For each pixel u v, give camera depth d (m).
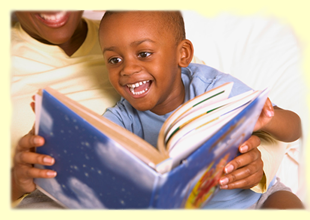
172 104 1.17
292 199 1.12
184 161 0.72
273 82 1.47
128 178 0.72
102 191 0.79
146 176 0.68
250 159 0.95
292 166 1.35
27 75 1.23
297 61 1.50
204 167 0.80
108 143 0.71
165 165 0.68
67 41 1.35
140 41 1.01
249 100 0.86
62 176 0.87
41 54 1.30
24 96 1.17
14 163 0.92
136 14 1.03
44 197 1.10
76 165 0.81
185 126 0.79
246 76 1.50
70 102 0.79
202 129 0.79
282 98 1.42
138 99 1.07
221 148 0.83
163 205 0.73
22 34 1.30
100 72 1.31
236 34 1.63
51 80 1.25
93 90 1.25
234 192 1.11
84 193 0.84
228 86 0.92
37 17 1.18
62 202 0.92
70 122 0.77
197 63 1.35
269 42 1.58
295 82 1.45
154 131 1.20
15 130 1.11
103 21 1.05
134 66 1.02
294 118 1.15
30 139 0.86
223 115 0.83
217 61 1.58
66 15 1.19
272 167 1.08
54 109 0.79
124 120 1.20
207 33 1.64
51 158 0.86
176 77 1.14
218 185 0.94
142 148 0.71
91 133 0.73
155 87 1.07
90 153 0.76
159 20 1.04
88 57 1.34
